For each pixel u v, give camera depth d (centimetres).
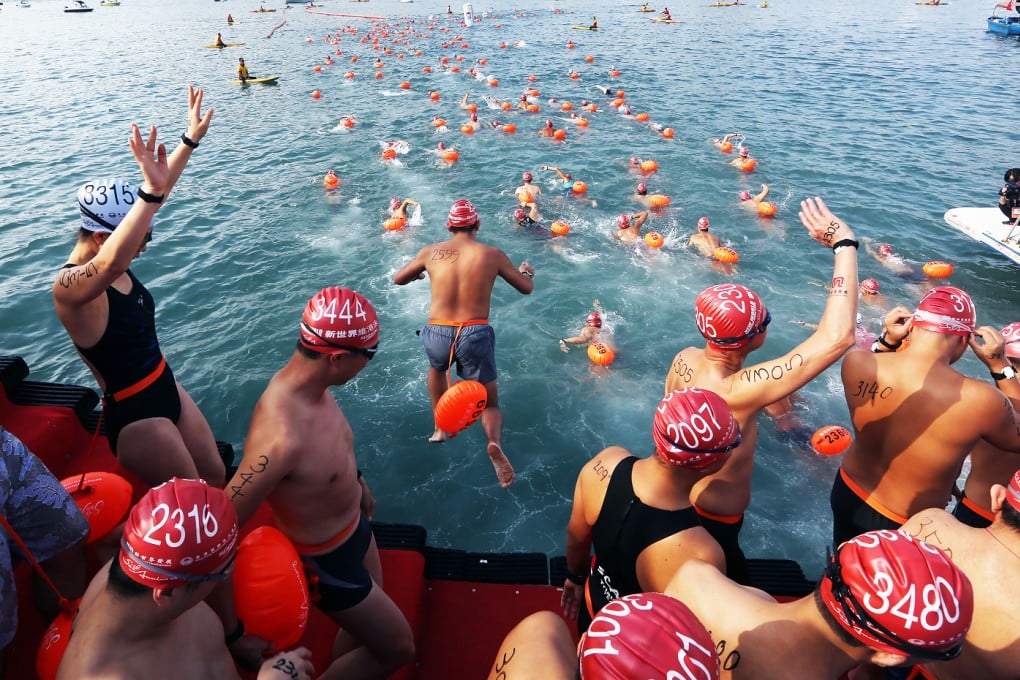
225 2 7656
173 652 178
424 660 319
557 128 2333
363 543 259
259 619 215
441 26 5200
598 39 4391
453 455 809
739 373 287
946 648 149
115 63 3734
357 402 905
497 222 1527
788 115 2464
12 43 4631
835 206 1623
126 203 271
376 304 1176
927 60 3478
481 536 696
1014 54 3612
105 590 174
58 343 1045
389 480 770
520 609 348
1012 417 288
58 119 2462
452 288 504
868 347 1024
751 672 172
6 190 1734
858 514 334
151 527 164
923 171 1864
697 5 6244
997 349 348
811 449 811
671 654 130
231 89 3020
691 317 1134
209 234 1470
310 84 3139
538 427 863
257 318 1134
